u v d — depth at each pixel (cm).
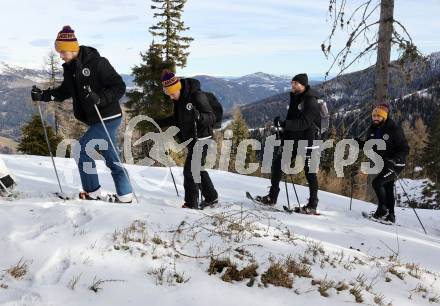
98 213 438
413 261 548
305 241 480
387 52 870
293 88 659
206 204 596
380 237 627
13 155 982
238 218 503
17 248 351
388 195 781
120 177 527
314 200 700
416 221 890
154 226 427
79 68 476
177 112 557
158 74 2448
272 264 389
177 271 355
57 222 414
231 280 366
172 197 678
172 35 2559
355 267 443
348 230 627
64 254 352
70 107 2594
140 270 348
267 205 686
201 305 316
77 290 308
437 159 3747
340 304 363
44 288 302
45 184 647
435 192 2341
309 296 364
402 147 743
